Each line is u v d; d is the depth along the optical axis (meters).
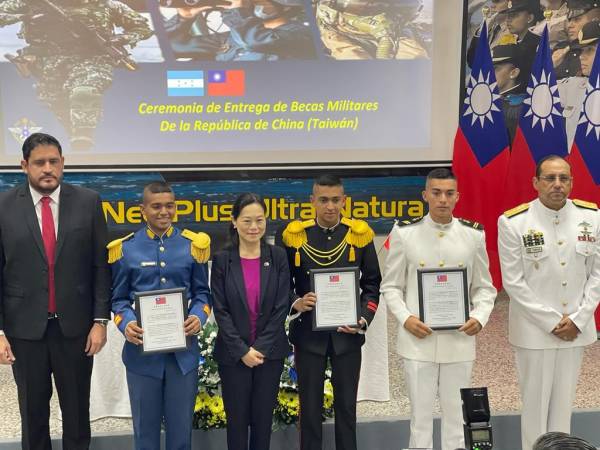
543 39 5.24
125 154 5.56
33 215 2.78
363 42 5.60
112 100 5.50
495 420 3.61
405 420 3.58
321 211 2.92
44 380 2.88
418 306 2.99
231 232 2.95
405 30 5.62
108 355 3.62
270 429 2.92
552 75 5.22
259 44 5.53
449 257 2.98
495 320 5.63
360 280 3.06
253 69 5.55
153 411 2.85
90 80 5.45
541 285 3.04
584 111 5.12
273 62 5.56
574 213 3.09
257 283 2.85
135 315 2.75
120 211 5.64
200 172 5.66
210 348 3.43
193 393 2.86
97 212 2.91
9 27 5.34
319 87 5.62
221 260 2.86
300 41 5.56
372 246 3.03
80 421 2.96
